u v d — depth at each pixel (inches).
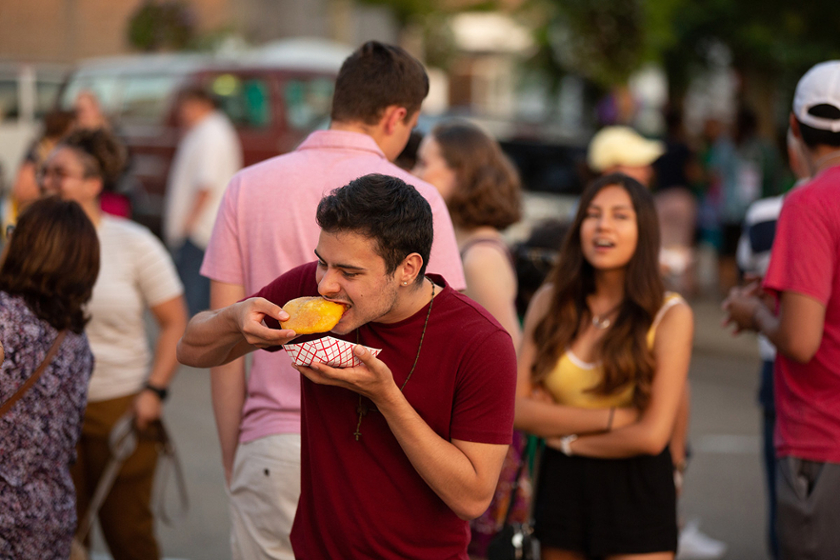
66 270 198.7
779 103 1051.3
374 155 202.8
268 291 168.6
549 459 230.5
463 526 162.7
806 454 217.2
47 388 194.2
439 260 199.2
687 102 1095.6
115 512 268.2
